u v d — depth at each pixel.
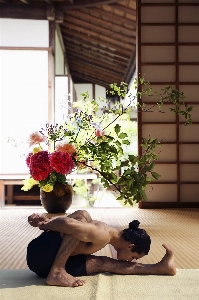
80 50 10.66
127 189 2.88
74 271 2.01
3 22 7.44
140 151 5.39
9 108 7.43
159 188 5.46
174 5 5.53
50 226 1.96
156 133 5.47
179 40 5.53
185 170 5.49
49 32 7.49
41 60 7.48
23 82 7.46
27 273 2.16
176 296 1.74
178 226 3.86
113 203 7.56
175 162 5.46
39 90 7.46
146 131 5.47
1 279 2.03
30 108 7.45
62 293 1.76
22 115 7.45
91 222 2.06
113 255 2.53
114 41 8.58
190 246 2.93
